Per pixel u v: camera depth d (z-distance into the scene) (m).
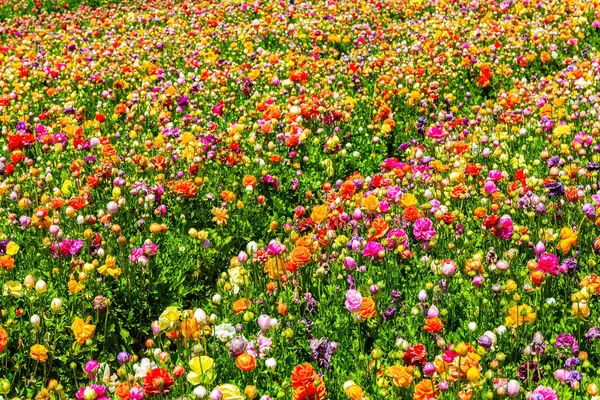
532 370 4.14
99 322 5.55
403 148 8.48
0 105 9.89
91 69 12.50
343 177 8.66
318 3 18.56
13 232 6.45
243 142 8.89
